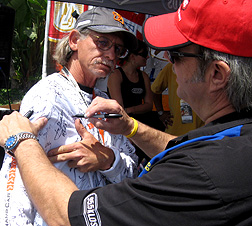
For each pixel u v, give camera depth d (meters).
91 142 1.35
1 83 2.25
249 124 0.93
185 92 1.06
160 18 1.13
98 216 0.86
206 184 0.78
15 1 6.88
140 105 3.23
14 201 1.17
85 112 1.30
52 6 3.56
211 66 0.95
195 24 0.93
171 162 0.86
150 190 0.83
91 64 1.44
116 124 1.37
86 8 3.62
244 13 0.87
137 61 3.14
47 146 1.27
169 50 1.01
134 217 0.83
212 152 0.83
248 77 0.90
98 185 1.41
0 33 2.12
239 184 0.77
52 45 3.62
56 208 0.92
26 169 1.02
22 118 1.17
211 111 1.01
